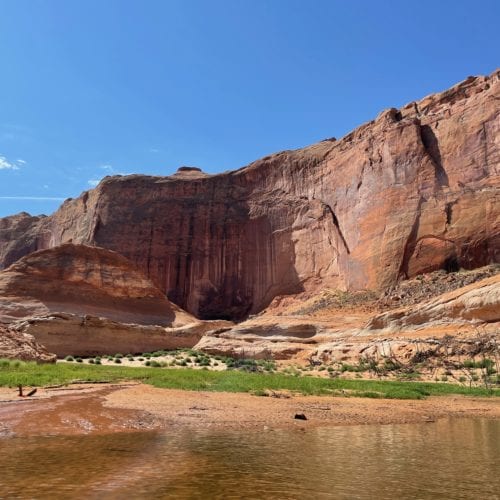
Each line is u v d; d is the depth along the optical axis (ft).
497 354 110.11
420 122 227.40
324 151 295.89
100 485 20.68
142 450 28.60
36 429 34.58
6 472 22.62
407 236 204.85
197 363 147.74
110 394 58.70
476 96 209.05
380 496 20.30
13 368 88.79
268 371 124.67
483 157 195.72
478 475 24.13
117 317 220.43
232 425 39.81
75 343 156.56
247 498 19.52
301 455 28.48
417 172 213.25
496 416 51.60
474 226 188.44
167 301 251.80
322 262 268.21
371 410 53.98
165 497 19.26
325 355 147.95
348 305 201.98
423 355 122.11
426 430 40.32
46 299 206.18
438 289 174.60
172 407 48.93
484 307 130.31
